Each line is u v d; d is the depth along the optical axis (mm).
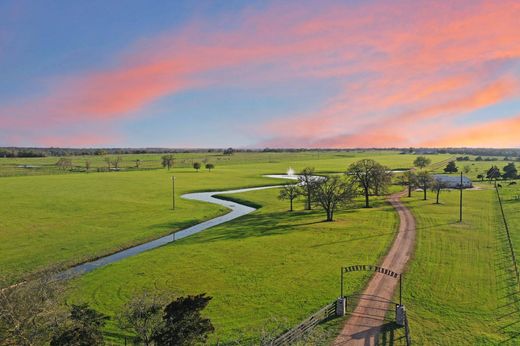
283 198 98875
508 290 41281
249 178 172375
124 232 71688
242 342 31078
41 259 55219
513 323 33906
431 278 44719
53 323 25766
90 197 111562
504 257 53000
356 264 50312
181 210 95125
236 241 63750
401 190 137125
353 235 66562
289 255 55000
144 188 134750
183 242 64000
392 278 44812
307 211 94188
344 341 30703
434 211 91125
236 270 48844
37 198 107438
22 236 67375
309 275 46469
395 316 35125
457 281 43781
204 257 54781
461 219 79000
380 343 30422
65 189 127500
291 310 36938
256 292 41562
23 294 26281
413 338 31234
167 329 24609
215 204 106000
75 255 57469
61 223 77938
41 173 186375
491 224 75250
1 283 31688
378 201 110250
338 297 39531
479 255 53969
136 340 27438
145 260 53750
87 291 42719
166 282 45000
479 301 38500
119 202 104125
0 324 25297
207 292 41812
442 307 37062
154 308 27406
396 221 78812
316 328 32219
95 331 26156
